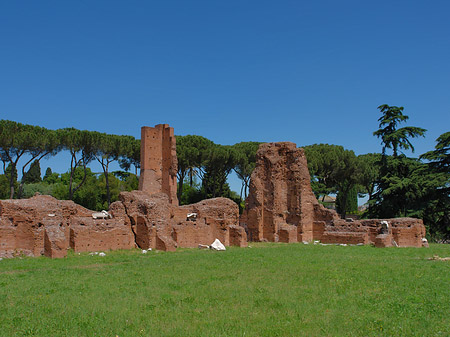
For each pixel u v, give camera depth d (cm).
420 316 1461
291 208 4962
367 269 2403
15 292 1759
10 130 5422
